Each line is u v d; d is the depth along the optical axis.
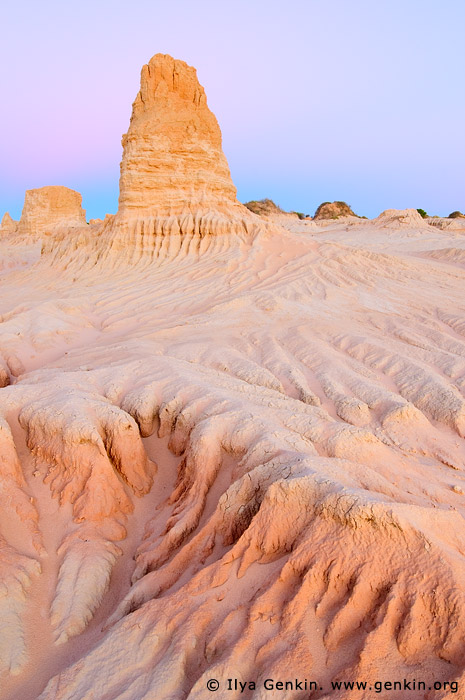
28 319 20.30
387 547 5.50
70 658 5.96
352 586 5.38
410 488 7.82
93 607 6.71
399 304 22.44
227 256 27.88
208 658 5.31
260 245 29.45
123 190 31.38
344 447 8.28
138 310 22.88
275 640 5.20
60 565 7.21
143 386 11.18
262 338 16.97
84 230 35.53
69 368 14.02
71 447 8.59
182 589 6.14
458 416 11.59
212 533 7.20
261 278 25.78
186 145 31.28
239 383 11.91
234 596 5.95
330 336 17.30
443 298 23.42
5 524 7.64
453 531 5.91
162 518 8.20
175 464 9.50
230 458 8.41
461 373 13.99
